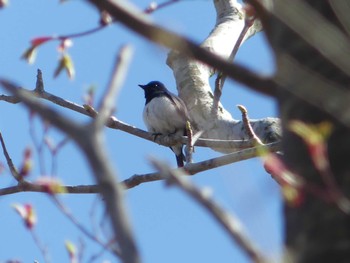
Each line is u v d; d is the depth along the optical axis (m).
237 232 3.51
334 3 4.48
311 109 4.41
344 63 4.25
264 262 3.45
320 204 4.27
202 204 3.59
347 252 4.19
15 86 3.90
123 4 4.10
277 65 4.37
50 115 3.71
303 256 4.25
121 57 4.05
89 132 3.66
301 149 4.43
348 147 4.34
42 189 5.36
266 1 4.62
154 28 4.08
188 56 4.22
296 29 4.32
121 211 3.56
